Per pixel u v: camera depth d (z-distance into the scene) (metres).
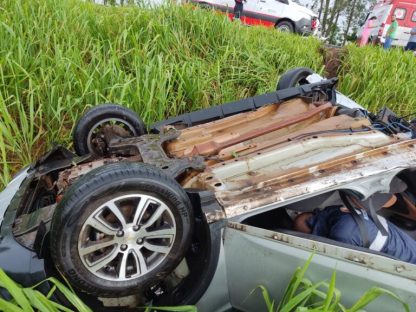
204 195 1.63
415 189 2.25
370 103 5.14
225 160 2.11
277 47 5.77
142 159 2.07
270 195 1.67
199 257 1.73
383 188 1.80
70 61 3.46
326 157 1.95
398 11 11.45
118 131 2.62
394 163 1.85
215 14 5.45
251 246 1.62
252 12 10.84
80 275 1.45
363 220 1.80
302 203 1.84
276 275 1.61
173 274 1.81
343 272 1.49
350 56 6.21
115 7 5.54
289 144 2.08
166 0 5.22
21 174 2.39
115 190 1.42
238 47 5.10
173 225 1.56
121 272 1.52
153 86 3.53
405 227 2.27
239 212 1.61
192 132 2.56
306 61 5.69
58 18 4.27
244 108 3.06
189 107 4.20
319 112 2.65
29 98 3.37
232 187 1.74
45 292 1.54
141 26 4.71
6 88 3.36
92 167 2.09
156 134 2.52
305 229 1.92
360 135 2.18
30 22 4.05
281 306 1.53
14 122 3.07
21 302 1.25
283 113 2.84
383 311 1.45
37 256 1.54
